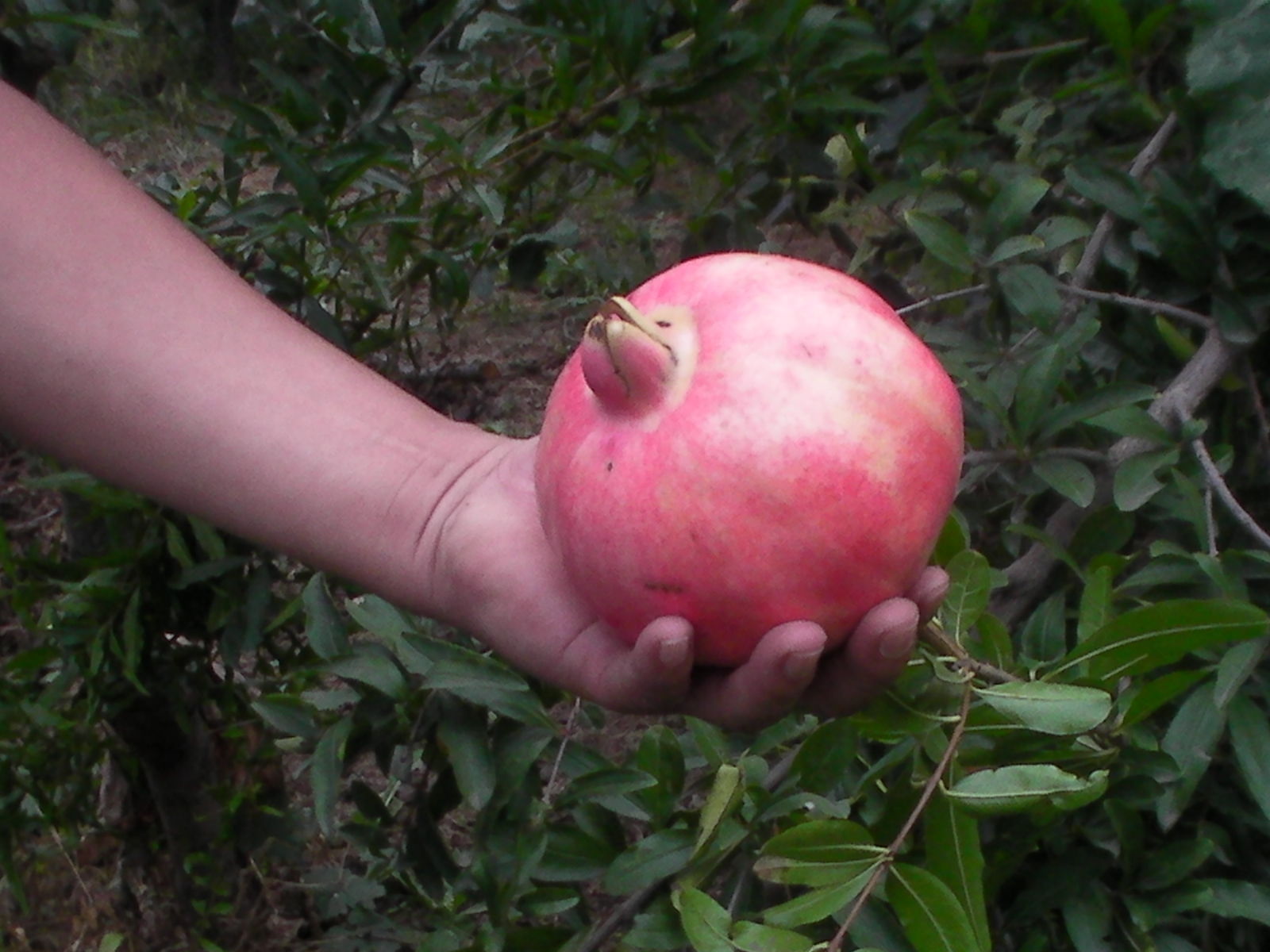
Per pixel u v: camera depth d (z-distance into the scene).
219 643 0.77
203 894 0.97
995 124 0.75
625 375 0.44
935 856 0.49
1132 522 0.63
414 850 0.66
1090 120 0.75
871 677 0.45
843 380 0.43
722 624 0.44
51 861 0.94
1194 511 0.59
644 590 0.44
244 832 0.92
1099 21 0.68
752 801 0.57
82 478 0.72
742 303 0.45
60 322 0.54
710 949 0.47
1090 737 0.55
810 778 0.54
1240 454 0.70
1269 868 0.63
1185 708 0.57
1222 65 0.59
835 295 0.45
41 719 0.75
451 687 0.58
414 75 0.75
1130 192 0.64
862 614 0.45
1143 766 0.56
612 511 0.44
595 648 0.52
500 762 0.60
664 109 0.77
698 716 0.49
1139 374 0.70
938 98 0.73
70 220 0.55
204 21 0.85
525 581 0.53
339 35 0.73
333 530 0.56
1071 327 0.67
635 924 0.56
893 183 0.73
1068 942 0.64
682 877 0.55
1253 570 0.60
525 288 0.86
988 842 0.62
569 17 0.75
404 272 0.95
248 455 0.55
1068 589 0.67
